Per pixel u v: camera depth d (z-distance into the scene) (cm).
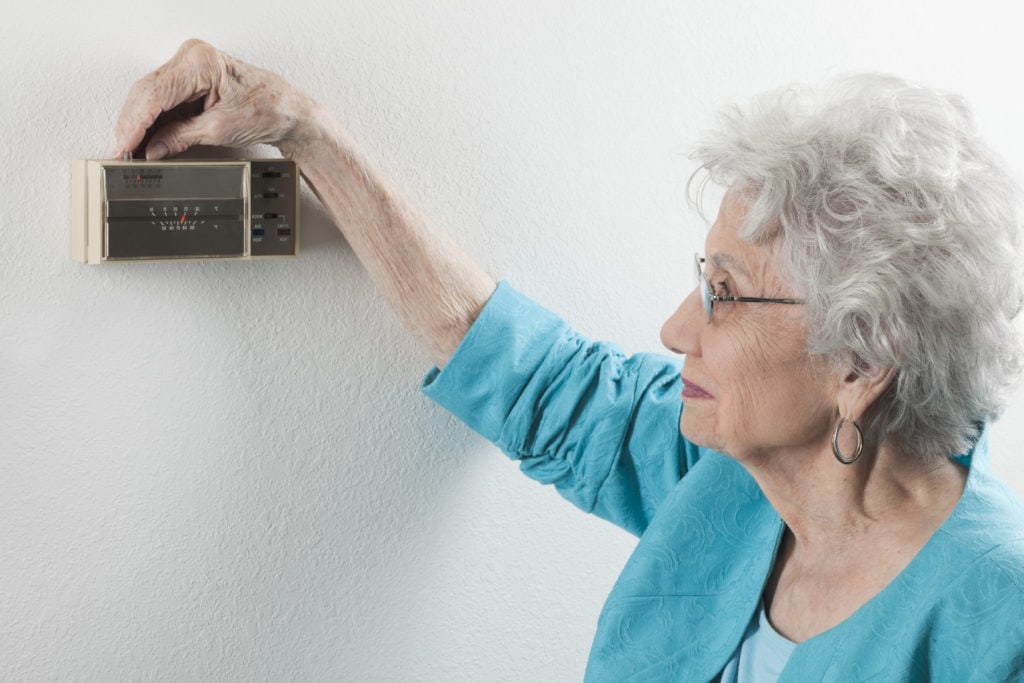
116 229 118
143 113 117
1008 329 96
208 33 124
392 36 133
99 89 120
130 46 120
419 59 135
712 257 100
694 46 150
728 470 116
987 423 101
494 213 143
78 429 126
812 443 101
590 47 145
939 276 91
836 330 93
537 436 133
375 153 135
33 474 124
